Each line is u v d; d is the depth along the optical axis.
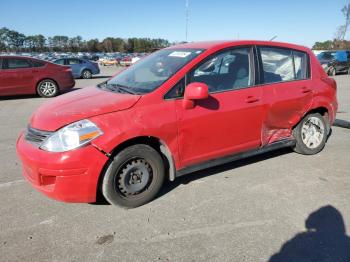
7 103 10.65
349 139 6.17
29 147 3.39
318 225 3.34
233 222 3.39
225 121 4.03
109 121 3.35
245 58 4.33
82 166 3.25
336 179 4.39
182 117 3.70
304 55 5.00
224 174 4.53
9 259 2.86
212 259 2.85
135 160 3.57
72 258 2.87
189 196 3.92
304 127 5.06
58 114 3.43
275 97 4.47
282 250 2.96
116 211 3.61
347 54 22.50
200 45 4.32
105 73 28.44
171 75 3.78
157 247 3.01
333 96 5.28
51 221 3.42
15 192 4.05
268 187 4.15
